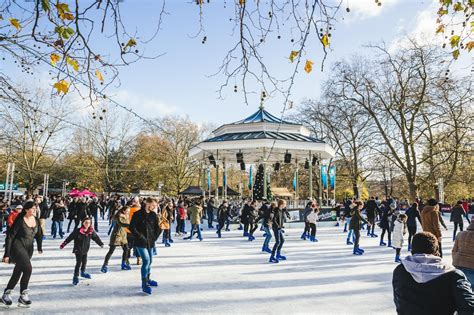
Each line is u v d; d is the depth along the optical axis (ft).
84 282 25.18
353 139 122.11
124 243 29.27
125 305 19.74
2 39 13.76
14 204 74.69
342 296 21.77
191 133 173.78
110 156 165.17
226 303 20.20
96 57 11.83
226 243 48.01
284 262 33.42
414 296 8.46
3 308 18.98
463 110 99.25
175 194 174.81
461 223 51.19
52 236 53.72
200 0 10.82
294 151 85.66
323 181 83.92
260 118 87.10
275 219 33.96
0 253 37.91
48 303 20.03
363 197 152.35
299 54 11.69
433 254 9.20
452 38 14.73
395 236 34.94
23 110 22.49
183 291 22.77
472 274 16.30
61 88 11.64
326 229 70.64
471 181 119.03
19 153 130.82
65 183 143.54
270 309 19.16
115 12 10.66
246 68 11.96
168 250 41.06
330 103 115.03
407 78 97.40
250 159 107.86
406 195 154.81
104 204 92.07
